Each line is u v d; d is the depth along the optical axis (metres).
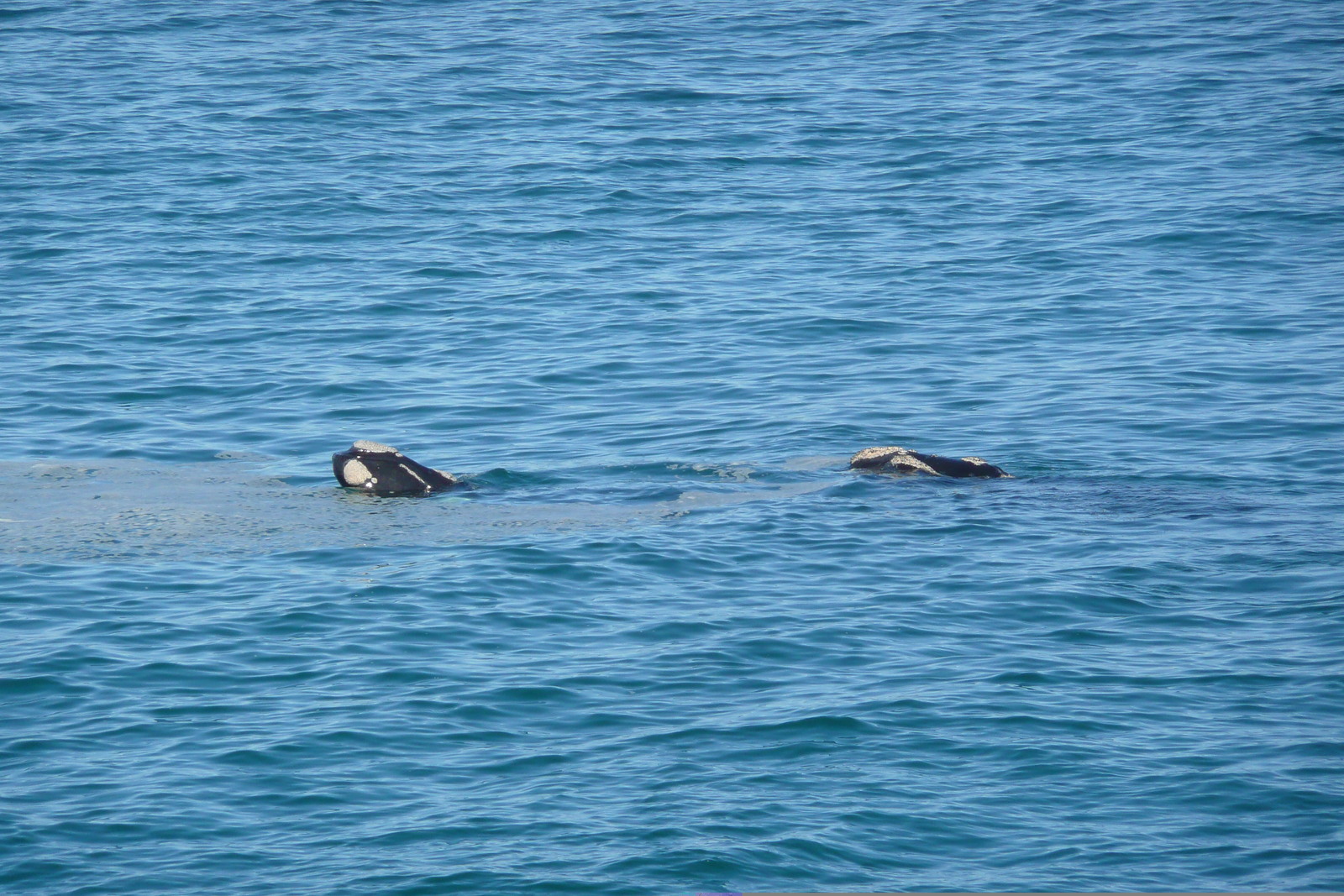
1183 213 98.06
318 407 69.00
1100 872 31.91
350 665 41.91
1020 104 127.75
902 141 118.44
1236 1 163.38
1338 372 70.75
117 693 40.12
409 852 32.62
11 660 42.03
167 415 67.81
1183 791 34.88
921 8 165.00
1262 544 51.22
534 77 138.62
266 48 149.75
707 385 71.75
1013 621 45.16
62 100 130.12
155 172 110.38
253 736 37.69
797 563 50.03
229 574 48.91
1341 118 118.25
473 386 71.81
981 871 32.00
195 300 84.94
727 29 157.62
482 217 101.50
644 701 39.72
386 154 115.94
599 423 66.75
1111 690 40.19
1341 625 44.25
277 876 31.81
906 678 41.09
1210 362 72.81
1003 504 55.84
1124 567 49.31
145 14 164.12
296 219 100.50
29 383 71.50
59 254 92.69
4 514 54.69
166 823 33.69
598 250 94.62
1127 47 145.12
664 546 51.59
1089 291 84.75
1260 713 38.69
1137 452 61.72
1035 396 69.00
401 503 56.62
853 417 66.88
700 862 32.12
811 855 32.47
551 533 53.00
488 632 44.31
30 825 33.50
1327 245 91.06
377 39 153.38
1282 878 31.53
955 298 84.44
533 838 33.12
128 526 53.50
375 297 85.69
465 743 37.41
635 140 119.19
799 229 98.50
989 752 36.75
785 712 38.94
